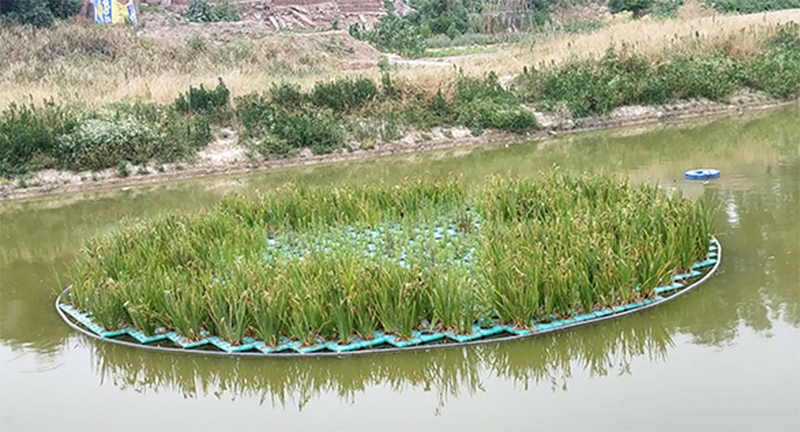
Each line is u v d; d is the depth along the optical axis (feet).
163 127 62.13
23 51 86.48
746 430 21.57
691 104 75.72
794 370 24.63
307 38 102.12
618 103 73.77
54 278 37.68
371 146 65.05
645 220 33.27
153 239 36.17
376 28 118.21
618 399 23.82
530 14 135.33
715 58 80.89
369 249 35.94
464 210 39.75
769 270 32.35
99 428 23.91
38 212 51.31
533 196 38.60
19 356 29.22
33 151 58.03
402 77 72.49
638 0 150.71
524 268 28.50
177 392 26.37
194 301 28.27
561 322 28.30
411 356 26.86
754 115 72.79
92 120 60.59
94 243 36.27
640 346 27.20
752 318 28.37
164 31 101.81
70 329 31.30
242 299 27.73
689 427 21.88
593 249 29.71
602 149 61.67
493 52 99.25
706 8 127.13
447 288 27.68
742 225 38.22
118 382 27.22
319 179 55.67
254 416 24.32
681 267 32.32
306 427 23.43
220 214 39.06
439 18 134.92
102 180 58.03
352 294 27.66
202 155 61.57
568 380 25.39
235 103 66.80
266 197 42.73
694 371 25.09
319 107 67.97
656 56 80.64
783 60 82.48
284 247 36.01
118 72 83.56
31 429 24.03
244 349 27.66
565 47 87.71
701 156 56.08
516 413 23.45
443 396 24.98
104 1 106.93
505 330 27.96
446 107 69.72
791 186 45.09
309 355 26.99
